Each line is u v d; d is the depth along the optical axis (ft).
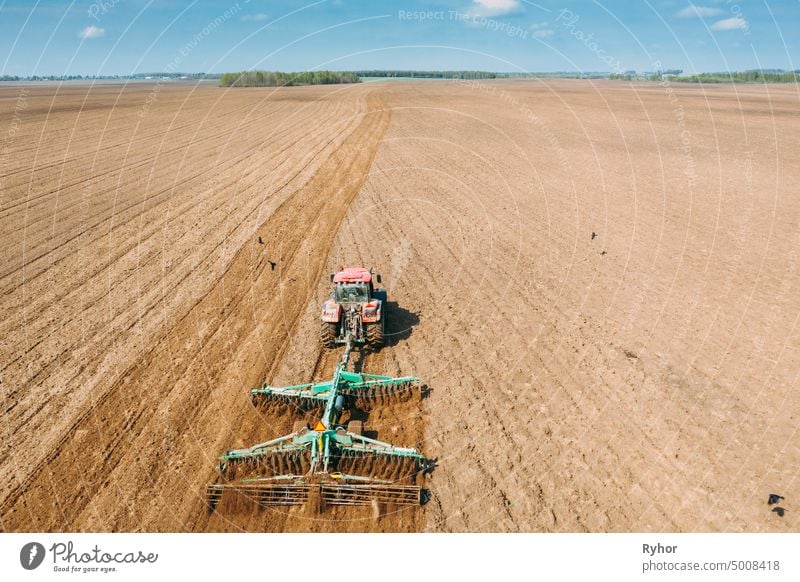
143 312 43.55
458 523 24.25
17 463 27.55
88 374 35.12
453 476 26.84
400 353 37.70
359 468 26.50
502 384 33.88
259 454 26.23
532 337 39.19
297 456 26.58
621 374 34.40
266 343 38.99
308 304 45.11
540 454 28.04
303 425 29.60
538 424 30.22
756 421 29.81
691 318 41.22
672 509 24.58
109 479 26.58
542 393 32.86
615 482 26.16
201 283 49.06
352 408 32.35
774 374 33.91
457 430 29.99
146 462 27.66
